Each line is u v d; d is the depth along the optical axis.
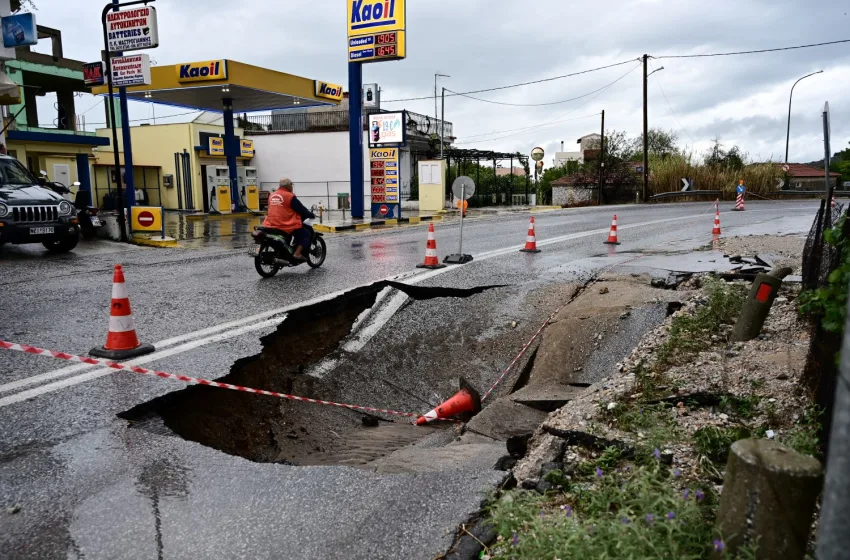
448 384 7.07
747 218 20.75
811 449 3.32
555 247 13.19
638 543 2.32
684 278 9.11
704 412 4.26
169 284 9.23
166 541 3.06
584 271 10.02
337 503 3.41
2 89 14.18
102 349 5.81
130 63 16.75
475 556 2.90
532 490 3.45
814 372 4.07
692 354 5.34
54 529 3.15
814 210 25.08
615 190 39.19
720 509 2.26
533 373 6.53
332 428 6.09
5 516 3.26
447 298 8.80
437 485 3.59
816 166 60.88
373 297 8.87
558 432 4.11
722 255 11.09
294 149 34.84
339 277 9.75
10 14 13.95
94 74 17.38
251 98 26.45
